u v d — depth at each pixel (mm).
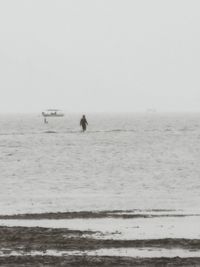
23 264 46031
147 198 89000
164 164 144875
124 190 99312
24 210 77188
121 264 46094
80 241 54312
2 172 129375
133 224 63969
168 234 58031
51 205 81938
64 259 47562
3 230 60250
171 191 97438
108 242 53906
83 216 70125
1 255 49094
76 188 102500
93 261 46938
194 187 102625
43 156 168500
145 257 48375
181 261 47000
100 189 100938
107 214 71875
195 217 68875
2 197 90750
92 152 180875
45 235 57406
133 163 148375
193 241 54250
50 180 114812
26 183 110062
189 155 168250
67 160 156750
